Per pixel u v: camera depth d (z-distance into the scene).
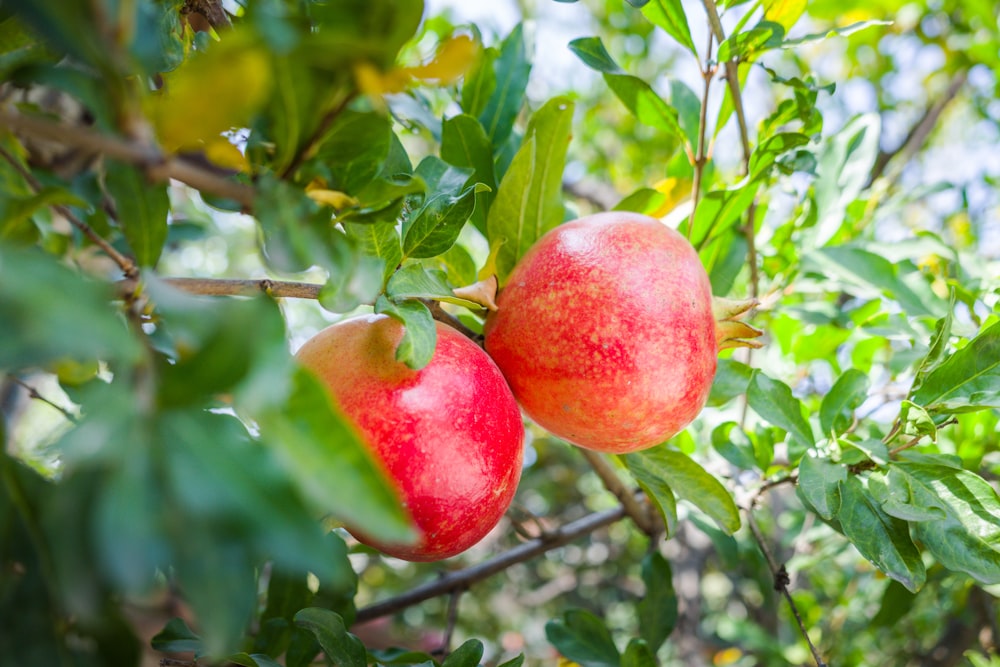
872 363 2.16
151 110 0.75
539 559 4.01
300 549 0.58
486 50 1.81
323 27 0.71
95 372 1.10
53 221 1.85
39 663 0.73
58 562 0.58
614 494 2.04
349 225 1.10
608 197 3.35
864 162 1.99
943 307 1.85
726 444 1.81
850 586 2.65
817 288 2.00
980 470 2.03
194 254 3.53
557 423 1.31
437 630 3.95
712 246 1.93
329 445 0.61
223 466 0.58
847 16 3.43
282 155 0.82
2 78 0.94
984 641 2.31
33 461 1.46
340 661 1.24
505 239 1.50
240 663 1.17
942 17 3.33
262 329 0.62
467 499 1.11
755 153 1.66
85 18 0.61
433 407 1.08
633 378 1.21
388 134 0.87
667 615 1.96
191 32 1.32
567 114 1.47
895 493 1.41
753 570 2.71
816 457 1.53
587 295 1.21
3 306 0.52
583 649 1.83
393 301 1.08
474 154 1.63
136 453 0.57
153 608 1.67
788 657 2.56
